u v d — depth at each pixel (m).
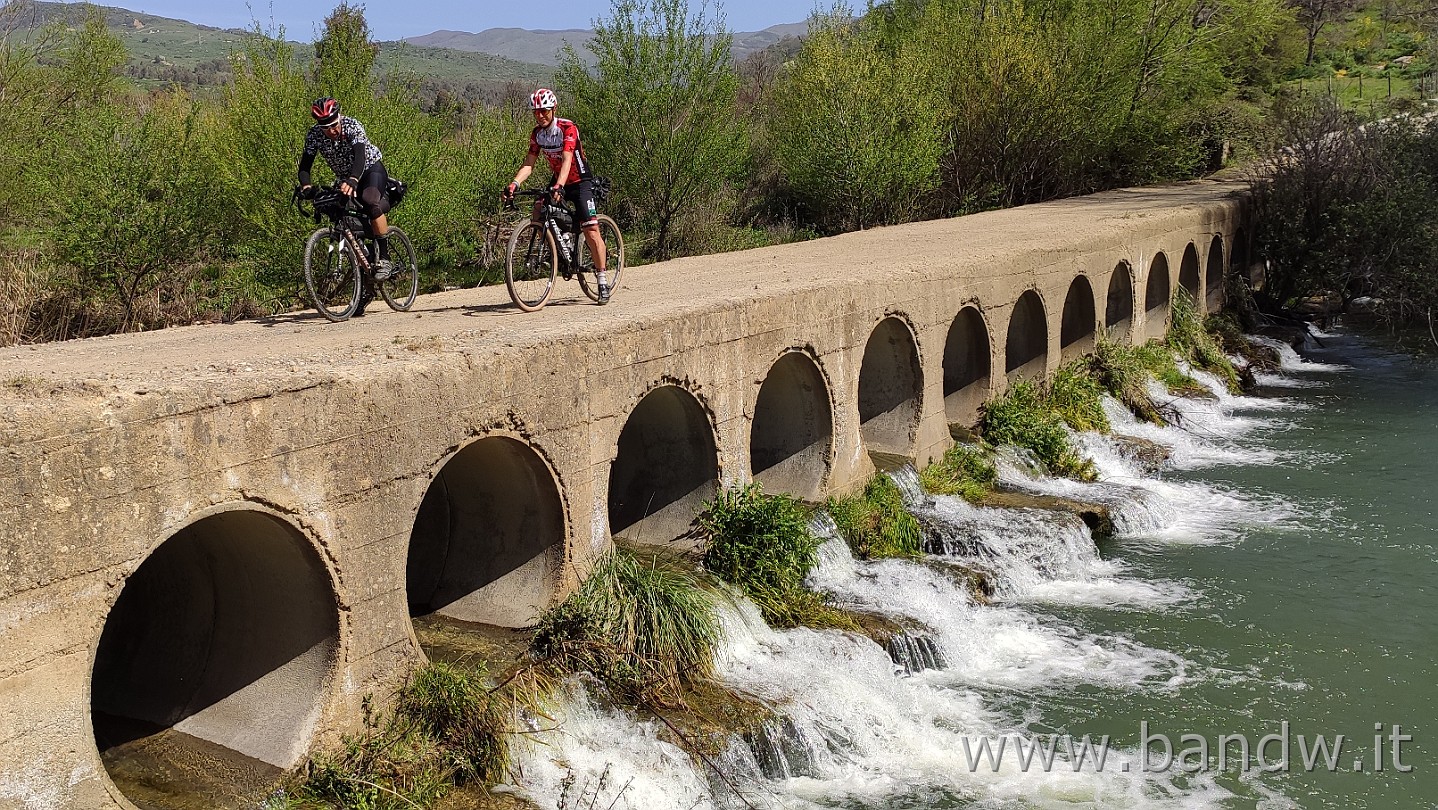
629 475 11.29
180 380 6.18
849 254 16.27
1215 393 20.48
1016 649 10.94
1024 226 20.22
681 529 10.91
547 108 10.91
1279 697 10.07
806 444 12.36
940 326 14.13
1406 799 8.55
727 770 8.16
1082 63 28.12
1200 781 8.75
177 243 14.76
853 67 25.27
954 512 13.28
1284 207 26.25
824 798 8.36
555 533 8.82
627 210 24.56
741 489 10.99
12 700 5.33
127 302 14.43
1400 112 27.47
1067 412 16.92
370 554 7.12
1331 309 27.44
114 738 7.32
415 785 7.02
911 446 13.92
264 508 6.41
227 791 6.80
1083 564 12.94
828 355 12.03
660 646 8.78
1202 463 17.00
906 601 11.05
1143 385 18.84
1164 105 30.39
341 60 15.99
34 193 16.22
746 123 25.86
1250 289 26.20
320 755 6.91
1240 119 35.47
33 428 5.30
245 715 7.26
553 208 11.00
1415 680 10.40
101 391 5.78
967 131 28.02
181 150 14.90
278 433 6.44
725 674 9.18
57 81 19.42
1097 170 30.56
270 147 14.88
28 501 5.30
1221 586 12.48
